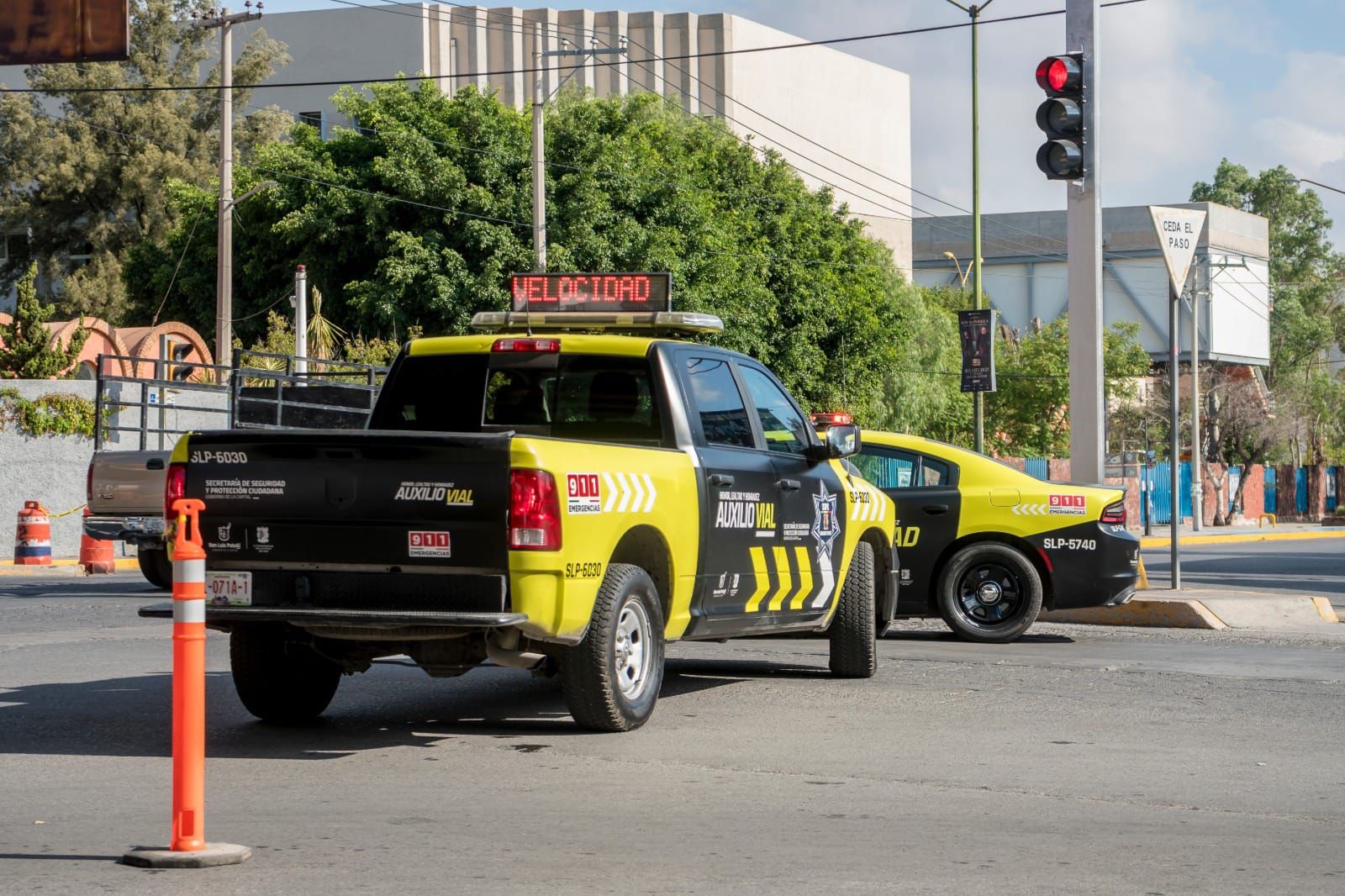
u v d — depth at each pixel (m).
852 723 10.45
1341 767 9.05
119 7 20.69
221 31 42.31
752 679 12.66
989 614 15.98
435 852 6.74
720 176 61.78
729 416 11.20
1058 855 6.81
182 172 78.25
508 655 9.02
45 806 7.72
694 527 10.26
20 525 28.17
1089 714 10.94
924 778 8.59
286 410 28.23
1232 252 97.06
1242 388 80.56
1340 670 13.44
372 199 49.50
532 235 49.38
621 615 9.75
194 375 43.12
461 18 92.62
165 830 7.18
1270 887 6.29
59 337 36.28
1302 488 86.25
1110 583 16.00
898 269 74.31
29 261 80.62
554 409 11.05
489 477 8.73
